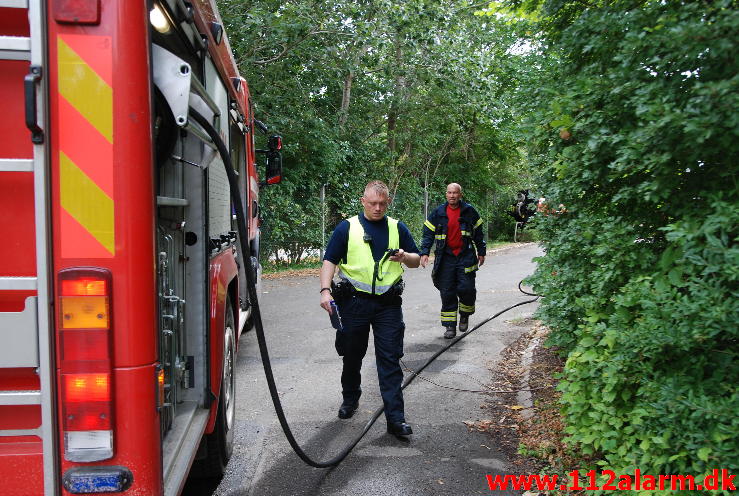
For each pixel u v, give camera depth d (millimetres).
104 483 1979
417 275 13688
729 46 2244
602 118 2902
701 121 2250
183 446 2787
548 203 4285
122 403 1989
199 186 3412
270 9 12156
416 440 4375
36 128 1899
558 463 3758
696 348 2668
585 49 2957
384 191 4441
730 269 2236
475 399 5246
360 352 4656
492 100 15672
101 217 1959
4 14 1943
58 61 1930
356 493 3586
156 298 2055
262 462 4047
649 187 2617
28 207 1973
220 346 3732
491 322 8375
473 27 14961
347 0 12484
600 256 3311
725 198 2531
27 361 1940
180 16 2703
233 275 4523
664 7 2627
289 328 8172
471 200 26250
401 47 14016
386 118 19891
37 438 2029
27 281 1936
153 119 2051
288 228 15328
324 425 4715
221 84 4242
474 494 3566
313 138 14859
